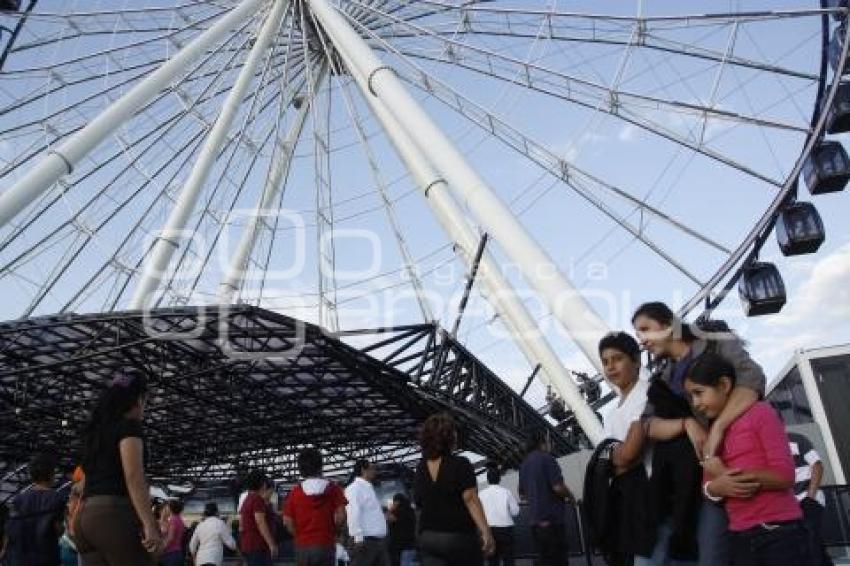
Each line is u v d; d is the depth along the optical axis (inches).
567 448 1063.6
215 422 1011.9
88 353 686.5
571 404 856.9
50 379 834.8
